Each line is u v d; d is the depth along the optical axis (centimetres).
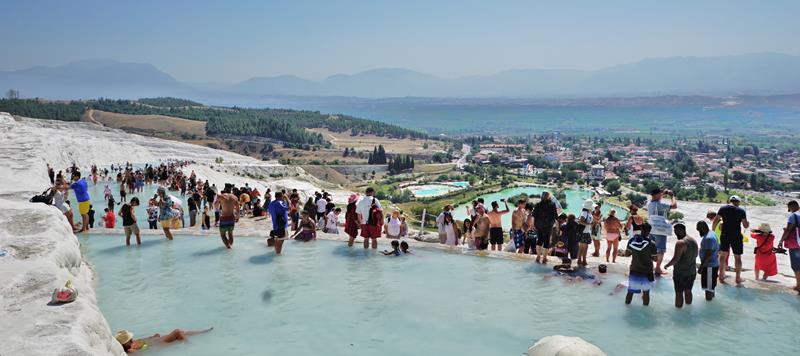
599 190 16662
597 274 1420
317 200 2403
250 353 945
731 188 17825
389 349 970
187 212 3138
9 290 834
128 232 1744
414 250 1706
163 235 1909
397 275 1438
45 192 1822
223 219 1698
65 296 812
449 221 1891
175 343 983
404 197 15650
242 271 1462
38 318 747
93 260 1555
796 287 1236
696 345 980
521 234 1767
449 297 1258
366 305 1202
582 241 1484
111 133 12212
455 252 1673
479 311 1164
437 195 16662
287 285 1344
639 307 1173
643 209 11925
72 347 663
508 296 1260
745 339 1003
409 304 1209
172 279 1380
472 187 18012
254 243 1811
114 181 4434
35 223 1189
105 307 1166
